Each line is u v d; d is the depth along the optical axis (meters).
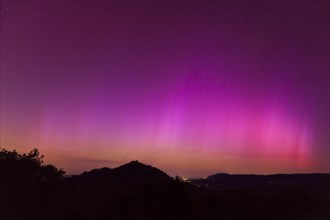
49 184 17.06
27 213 13.70
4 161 18.12
